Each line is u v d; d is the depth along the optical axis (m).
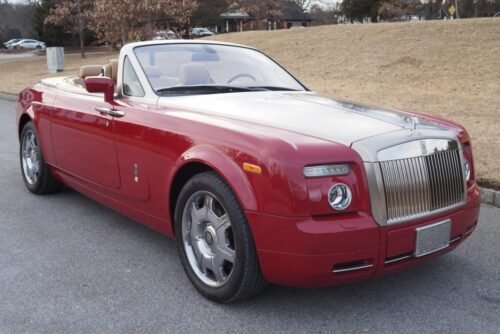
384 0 46.38
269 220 2.97
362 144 3.07
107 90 4.30
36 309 3.39
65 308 3.40
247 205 3.05
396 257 3.14
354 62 17.08
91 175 4.69
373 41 18.94
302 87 4.92
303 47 20.44
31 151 5.93
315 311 3.36
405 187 3.12
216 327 3.17
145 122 3.93
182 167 3.55
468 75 13.88
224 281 3.36
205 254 3.51
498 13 41.75
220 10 45.34
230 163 3.17
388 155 3.08
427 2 45.06
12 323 3.22
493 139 7.87
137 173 4.04
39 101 5.55
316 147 2.99
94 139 4.52
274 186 2.94
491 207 5.59
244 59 4.95
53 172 5.56
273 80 4.83
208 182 3.30
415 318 3.29
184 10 26.06
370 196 3.01
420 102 11.61
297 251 2.91
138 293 3.61
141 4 23.77
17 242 4.53
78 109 4.76
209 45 4.98
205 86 4.41
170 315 3.31
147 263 4.11
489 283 3.78
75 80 5.85
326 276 2.94
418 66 15.39
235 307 3.41
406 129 3.34
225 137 3.28
